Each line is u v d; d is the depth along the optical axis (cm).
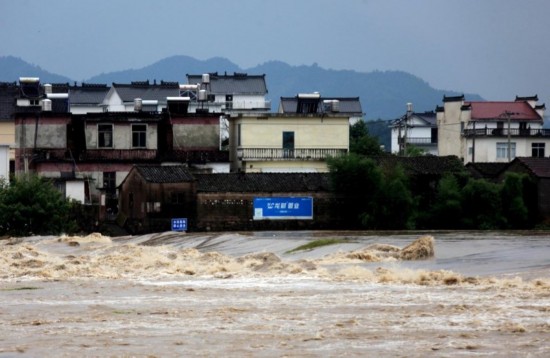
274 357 3972
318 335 4378
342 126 15275
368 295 5609
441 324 4591
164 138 15200
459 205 13538
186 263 7881
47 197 12406
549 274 6494
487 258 7831
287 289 5978
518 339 4231
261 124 15162
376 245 8488
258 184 13650
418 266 7325
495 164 14975
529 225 13675
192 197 13375
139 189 13412
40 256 8719
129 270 7481
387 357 3944
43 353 4091
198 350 4116
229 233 11994
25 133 14738
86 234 13062
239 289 6038
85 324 4762
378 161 14300
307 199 13612
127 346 4206
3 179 12912
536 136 19438
